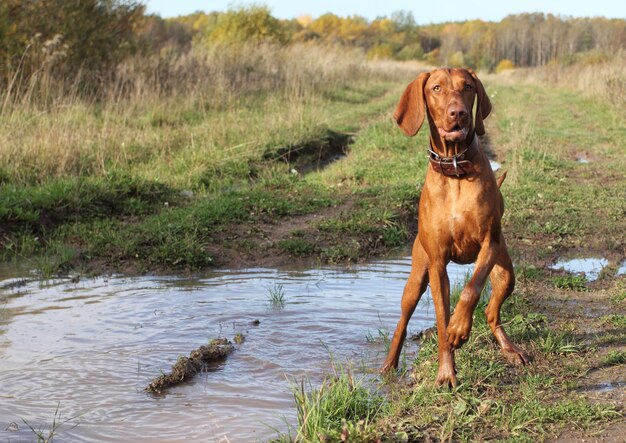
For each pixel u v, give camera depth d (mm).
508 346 3014
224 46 12375
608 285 3924
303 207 5465
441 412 2611
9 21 8727
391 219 5164
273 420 2674
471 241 2748
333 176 6512
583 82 16484
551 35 51812
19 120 6465
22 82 8320
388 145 8039
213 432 2605
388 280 4160
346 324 3494
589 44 49500
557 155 7590
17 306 3721
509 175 6492
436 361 2973
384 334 3344
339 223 4973
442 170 2725
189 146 7219
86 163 6051
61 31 9148
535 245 4645
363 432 2393
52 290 3971
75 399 2824
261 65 12094
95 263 4418
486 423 2551
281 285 4039
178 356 3172
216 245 4703
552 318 3445
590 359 3008
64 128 6430
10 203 4953
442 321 2760
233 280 4176
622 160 7535
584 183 6379
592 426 2523
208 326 3475
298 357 3158
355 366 3066
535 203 5555
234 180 6480
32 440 2559
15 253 4527
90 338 3334
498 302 2992
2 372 3006
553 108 12867
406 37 56812
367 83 15742
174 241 4605
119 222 5062
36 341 3295
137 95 8492
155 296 3885
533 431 2504
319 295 3895
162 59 10273
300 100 9758
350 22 57375
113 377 2986
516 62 52938
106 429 2627
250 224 5090
